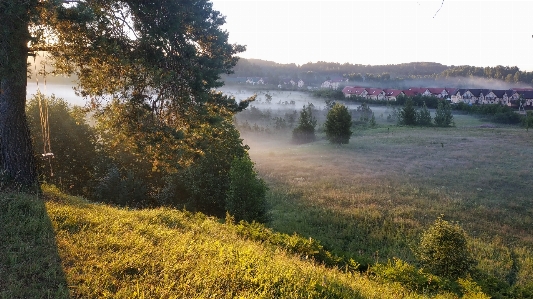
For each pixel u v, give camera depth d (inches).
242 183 764.0
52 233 332.2
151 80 467.8
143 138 521.0
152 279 260.5
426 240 610.5
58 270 263.4
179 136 497.4
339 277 368.5
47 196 502.9
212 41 533.3
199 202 856.9
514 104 4131.4
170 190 866.1
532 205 1010.1
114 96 512.4
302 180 1357.0
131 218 438.0
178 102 499.2
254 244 444.1
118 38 454.9
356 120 3526.1
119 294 234.8
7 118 486.6
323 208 977.5
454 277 560.7
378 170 1523.1
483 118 3385.8
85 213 417.4
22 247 294.7
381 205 1011.9
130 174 850.1
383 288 377.1
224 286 265.7
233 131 837.8
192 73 493.0
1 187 468.1
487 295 461.7
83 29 418.9
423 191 1171.3
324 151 2049.7
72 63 512.4
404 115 3142.2
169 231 398.3
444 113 3004.4
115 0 446.3
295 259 423.8
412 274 468.1
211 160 839.7
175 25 458.6
